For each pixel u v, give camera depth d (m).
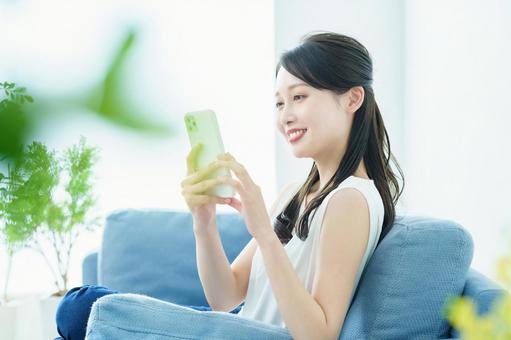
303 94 1.45
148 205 3.96
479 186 2.10
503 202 1.87
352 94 1.47
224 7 3.69
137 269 2.51
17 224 2.97
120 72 0.82
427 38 2.79
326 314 1.28
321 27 3.38
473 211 2.17
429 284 1.30
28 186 2.90
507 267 0.43
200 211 1.58
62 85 0.79
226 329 1.20
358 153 1.47
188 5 3.68
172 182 3.96
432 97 2.71
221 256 1.63
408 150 3.16
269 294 1.53
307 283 1.43
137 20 0.87
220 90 3.77
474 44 2.14
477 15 2.10
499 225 1.90
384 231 1.44
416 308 1.30
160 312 1.18
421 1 2.89
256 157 3.78
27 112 0.60
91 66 0.82
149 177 3.94
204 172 1.38
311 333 1.25
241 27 3.70
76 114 0.79
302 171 3.47
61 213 3.01
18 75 3.22
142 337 1.16
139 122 0.81
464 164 2.27
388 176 1.57
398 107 3.31
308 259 1.46
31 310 2.96
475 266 2.16
